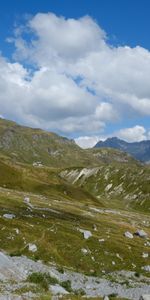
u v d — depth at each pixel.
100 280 67.44
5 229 76.44
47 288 38.75
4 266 44.06
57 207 140.12
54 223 98.31
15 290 34.28
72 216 127.12
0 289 33.66
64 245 79.88
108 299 37.31
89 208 177.62
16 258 63.72
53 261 70.56
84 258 76.81
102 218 145.62
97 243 88.75
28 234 78.69
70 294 37.31
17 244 71.50
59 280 53.00
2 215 93.06
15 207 114.62
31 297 32.91
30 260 65.19
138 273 76.88
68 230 93.81
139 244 106.44
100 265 76.75
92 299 36.53
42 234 81.81
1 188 167.00
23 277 44.03
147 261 86.94
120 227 133.12
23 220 92.62
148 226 174.62
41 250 72.56
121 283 67.50
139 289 64.44
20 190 190.50
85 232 92.06
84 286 59.56
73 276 65.06
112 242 93.25
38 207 127.00
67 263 72.75
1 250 66.94
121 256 85.38
